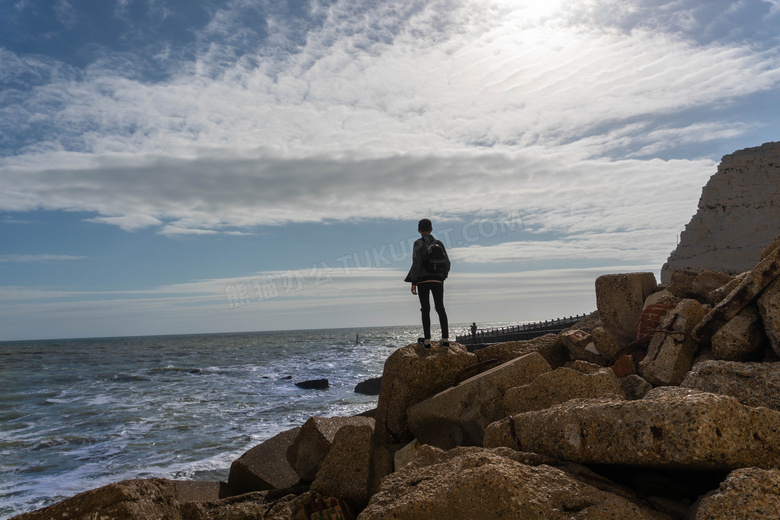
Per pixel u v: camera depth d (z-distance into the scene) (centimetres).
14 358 7119
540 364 574
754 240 5066
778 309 466
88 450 1480
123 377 3941
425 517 317
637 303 699
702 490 344
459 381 632
